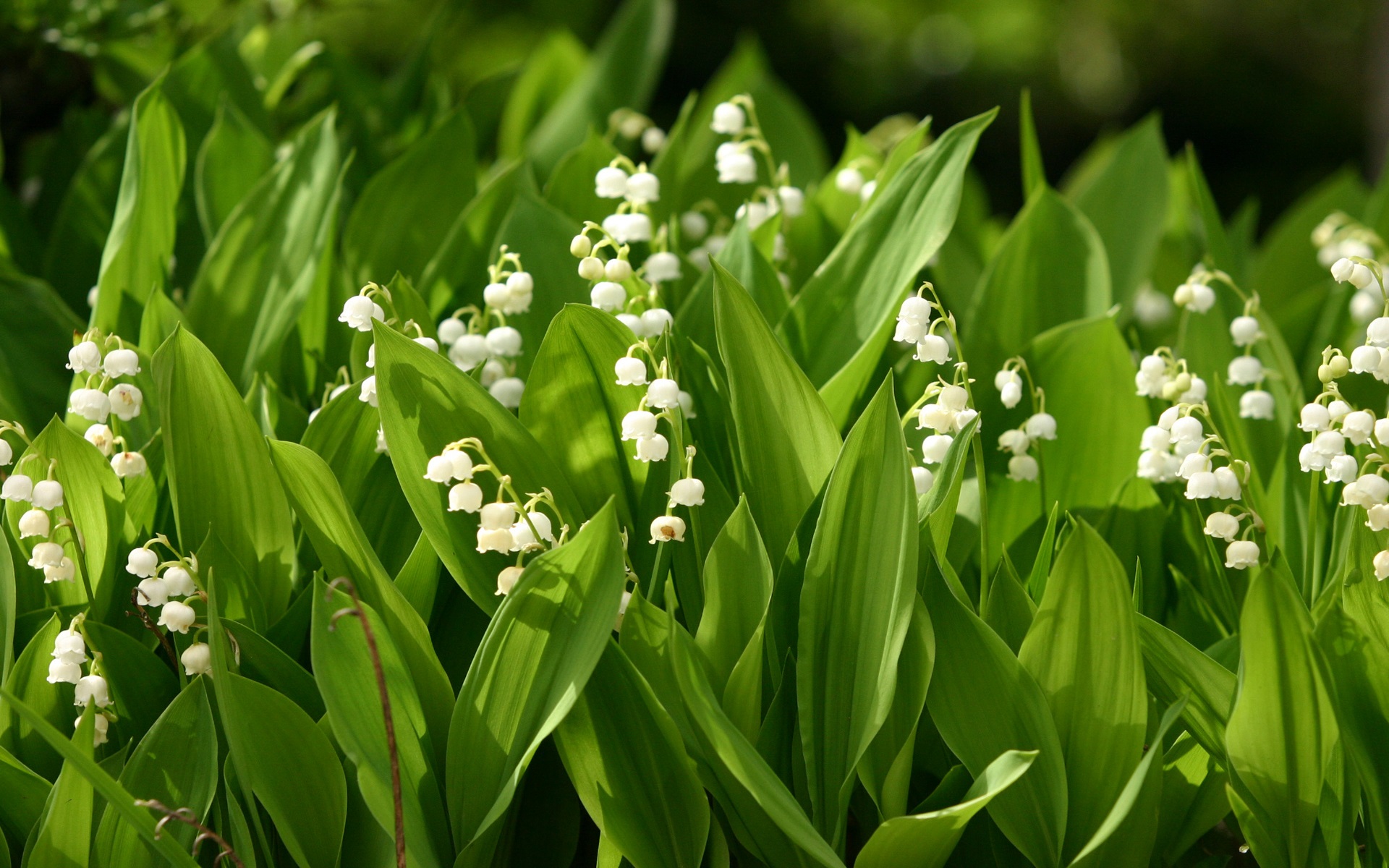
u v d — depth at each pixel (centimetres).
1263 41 962
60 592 168
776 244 179
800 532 165
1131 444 173
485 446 165
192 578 164
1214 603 171
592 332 166
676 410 165
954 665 163
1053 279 178
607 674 163
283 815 162
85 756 160
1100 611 162
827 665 164
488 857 164
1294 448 173
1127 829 163
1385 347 164
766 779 161
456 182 182
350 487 169
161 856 164
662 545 166
